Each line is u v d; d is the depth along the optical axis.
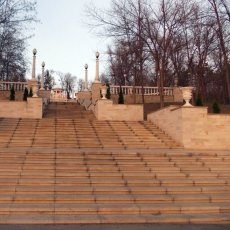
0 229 9.23
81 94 38.31
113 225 9.89
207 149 19.12
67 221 9.98
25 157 15.08
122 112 25.44
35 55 35.03
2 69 38.81
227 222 10.40
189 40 32.44
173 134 20.61
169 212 11.05
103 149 17.84
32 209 10.63
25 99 28.94
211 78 43.50
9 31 32.97
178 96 35.81
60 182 12.79
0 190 11.87
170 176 14.06
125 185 13.05
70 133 20.61
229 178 14.08
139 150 17.62
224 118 19.88
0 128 20.88
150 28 29.11
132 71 39.44
